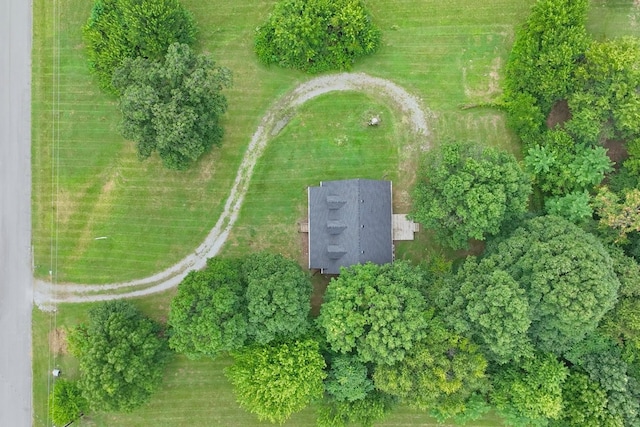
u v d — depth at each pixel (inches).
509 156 1625.2
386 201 1777.8
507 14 1875.0
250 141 1888.5
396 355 1481.3
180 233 1883.6
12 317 1877.5
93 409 1616.6
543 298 1455.5
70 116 1889.8
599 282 1389.0
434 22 1891.0
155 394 1851.6
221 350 1635.1
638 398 1563.7
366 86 1891.0
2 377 1870.1
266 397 1566.2
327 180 1877.5
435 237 1759.4
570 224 1574.8
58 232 1879.9
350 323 1502.2
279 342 1615.4
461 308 1526.8
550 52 1683.1
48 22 1886.1
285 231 1877.5
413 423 1839.3
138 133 1594.5
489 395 1646.2
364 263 1710.1
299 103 1892.2
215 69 1596.9
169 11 1685.5
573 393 1595.7
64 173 1884.8
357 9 1771.7
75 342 1708.9
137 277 1881.2
